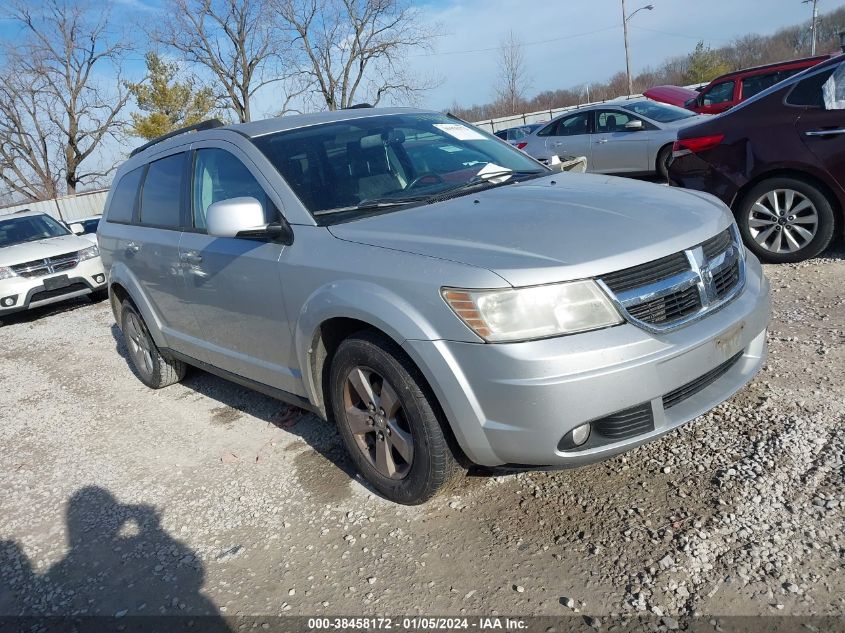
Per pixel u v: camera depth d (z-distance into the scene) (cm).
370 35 3619
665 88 1734
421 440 287
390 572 275
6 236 1009
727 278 296
